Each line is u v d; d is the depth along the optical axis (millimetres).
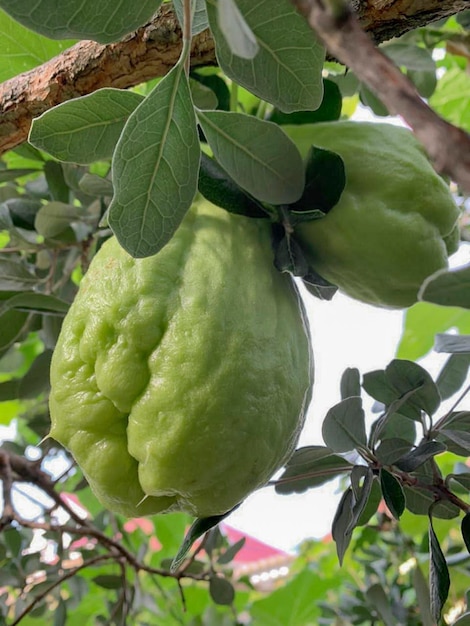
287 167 431
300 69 363
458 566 609
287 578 999
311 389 449
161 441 386
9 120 455
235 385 392
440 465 794
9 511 575
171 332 395
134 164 352
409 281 462
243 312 405
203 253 415
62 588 788
